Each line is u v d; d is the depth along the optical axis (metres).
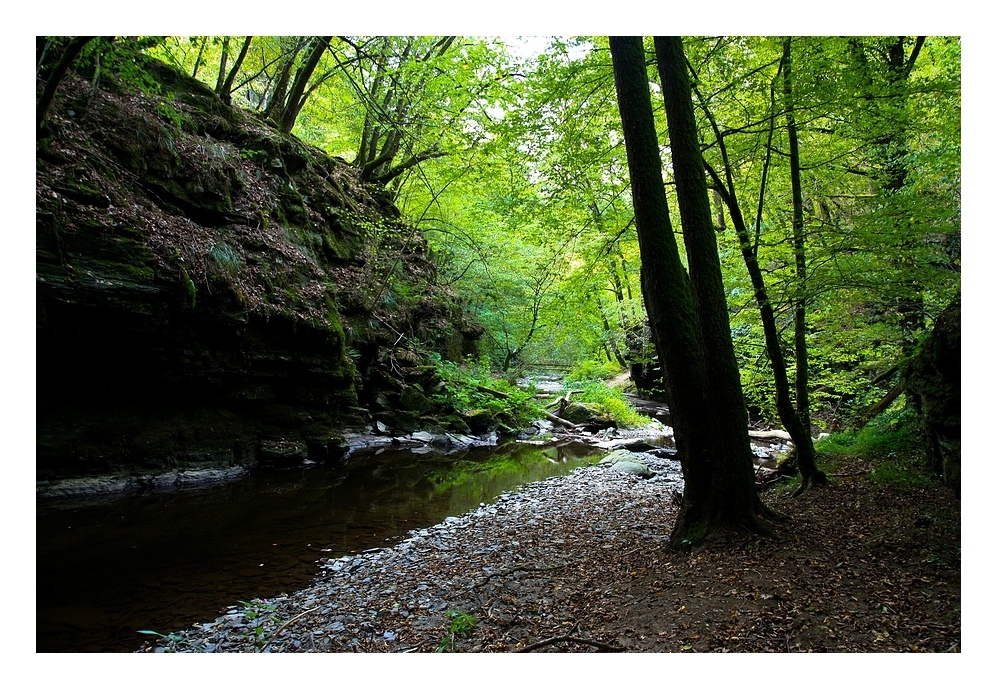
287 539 7.75
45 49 7.11
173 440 10.51
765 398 14.06
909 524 5.64
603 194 9.66
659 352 6.49
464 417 17.81
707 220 6.04
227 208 12.69
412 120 12.86
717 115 9.09
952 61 8.71
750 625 4.37
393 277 19.02
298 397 13.16
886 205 6.95
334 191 17.56
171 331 10.20
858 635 4.11
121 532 7.73
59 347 8.83
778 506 7.05
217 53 17.06
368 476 11.98
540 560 6.61
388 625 5.16
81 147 9.85
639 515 8.30
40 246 8.41
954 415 5.99
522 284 23.98
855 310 9.01
